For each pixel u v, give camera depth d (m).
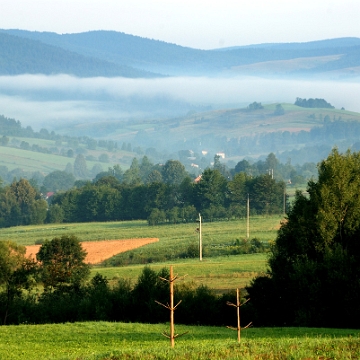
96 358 107.19
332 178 193.38
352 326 176.88
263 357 101.38
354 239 189.88
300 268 181.12
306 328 165.50
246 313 190.38
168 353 104.81
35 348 138.88
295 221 196.88
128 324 178.25
